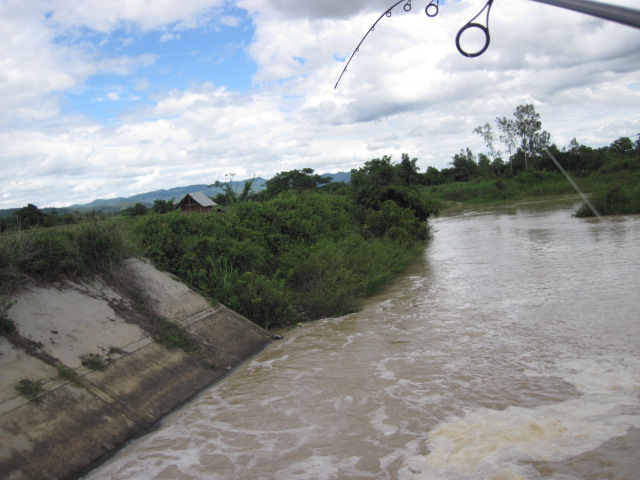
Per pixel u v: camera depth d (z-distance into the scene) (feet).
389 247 50.42
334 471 13.93
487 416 16.08
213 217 38.99
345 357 23.54
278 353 25.49
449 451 14.25
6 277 20.18
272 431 16.74
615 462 12.87
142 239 31.22
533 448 13.91
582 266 38.55
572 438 14.21
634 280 31.76
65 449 15.12
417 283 40.52
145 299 25.46
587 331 23.15
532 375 18.97
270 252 38.04
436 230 82.58
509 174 173.06
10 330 18.29
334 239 49.37
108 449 16.05
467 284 37.35
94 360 19.24
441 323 27.53
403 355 22.90
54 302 21.30
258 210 42.04
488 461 13.47
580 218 78.64
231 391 20.76
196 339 24.45
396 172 73.97
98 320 21.83
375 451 14.76
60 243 23.57
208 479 14.10
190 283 29.66
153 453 15.84
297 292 34.78
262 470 14.35
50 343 18.97
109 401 17.80
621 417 15.08
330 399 18.85
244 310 30.17
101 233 26.45
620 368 18.62
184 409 19.38
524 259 45.42
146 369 20.49
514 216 98.02
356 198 70.95
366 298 37.29
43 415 15.75
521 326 25.17
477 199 161.58
